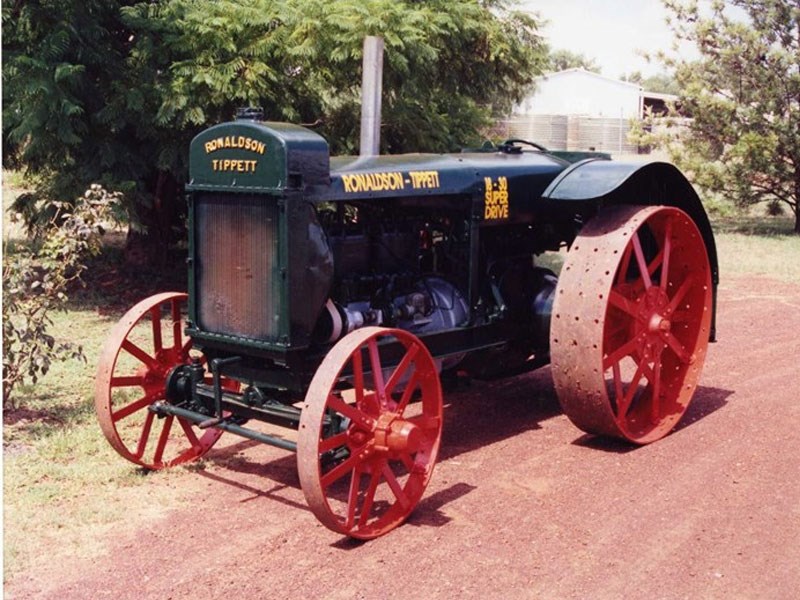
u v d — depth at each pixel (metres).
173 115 8.32
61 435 5.52
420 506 4.65
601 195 5.27
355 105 10.02
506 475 5.09
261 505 4.68
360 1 8.91
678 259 6.06
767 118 17.05
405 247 5.37
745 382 7.05
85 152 8.77
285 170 4.32
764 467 5.20
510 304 5.95
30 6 8.27
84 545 4.20
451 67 10.84
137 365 7.05
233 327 4.66
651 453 5.44
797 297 10.89
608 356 5.35
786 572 3.96
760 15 16.91
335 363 4.12
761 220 19.12
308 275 4.47
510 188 5.70
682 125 17.77
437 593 3.76
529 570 3.96
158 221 10.69
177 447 5.48
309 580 3.87
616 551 4.14
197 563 4.03
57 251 6.05
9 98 8.35
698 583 3.86
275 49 8.88
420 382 4.69
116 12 9.12
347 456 4.30
